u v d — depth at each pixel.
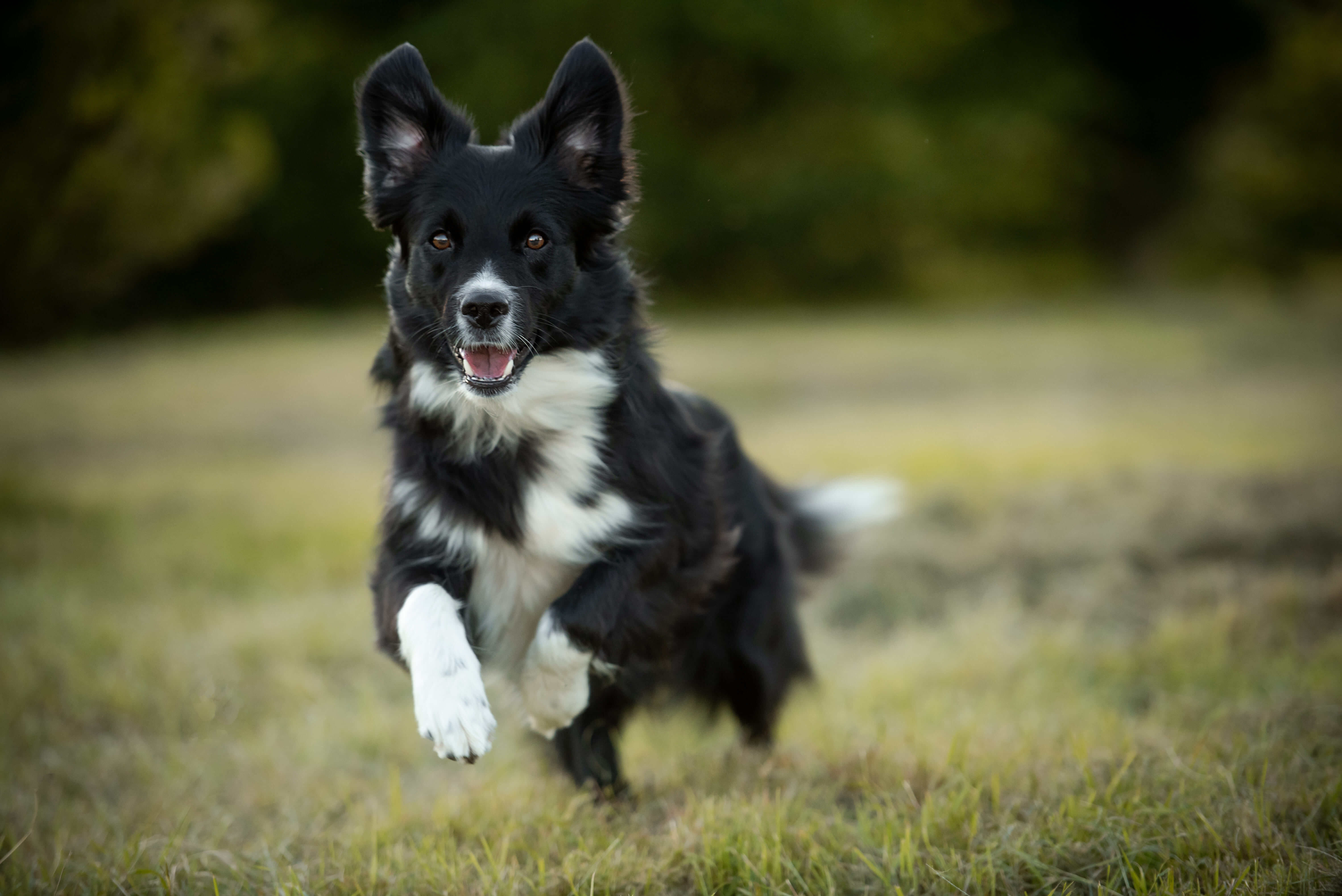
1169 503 9.57
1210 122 40.69
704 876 4.18
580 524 4.69
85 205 12.80
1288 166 40.09
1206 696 6.07
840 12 35.56
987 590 8.38
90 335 25.86
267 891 4.30
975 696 6.55
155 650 7.29
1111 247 41.22
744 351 22.86
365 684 7.07
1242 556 8.56
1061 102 37.47
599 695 5.09
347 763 6.00
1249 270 39.91
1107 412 16.31
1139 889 3.93
